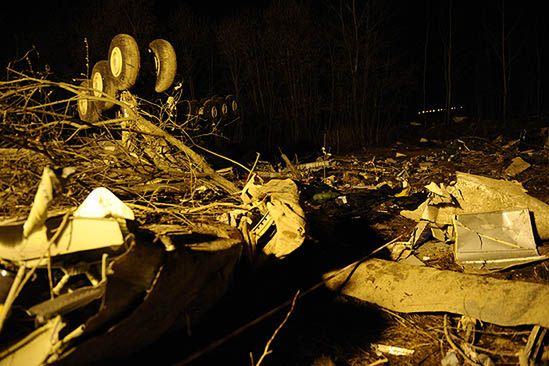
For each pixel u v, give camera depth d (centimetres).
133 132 502
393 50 1471
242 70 1419
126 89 615
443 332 363
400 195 661
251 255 388
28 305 273
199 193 512
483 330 359
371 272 416
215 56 1468
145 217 396
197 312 321
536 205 471
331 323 380
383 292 401
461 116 1541
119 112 630
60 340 235
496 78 1517
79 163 437
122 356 276
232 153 1048
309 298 407
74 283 281
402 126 1455
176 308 291
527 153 823
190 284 292
